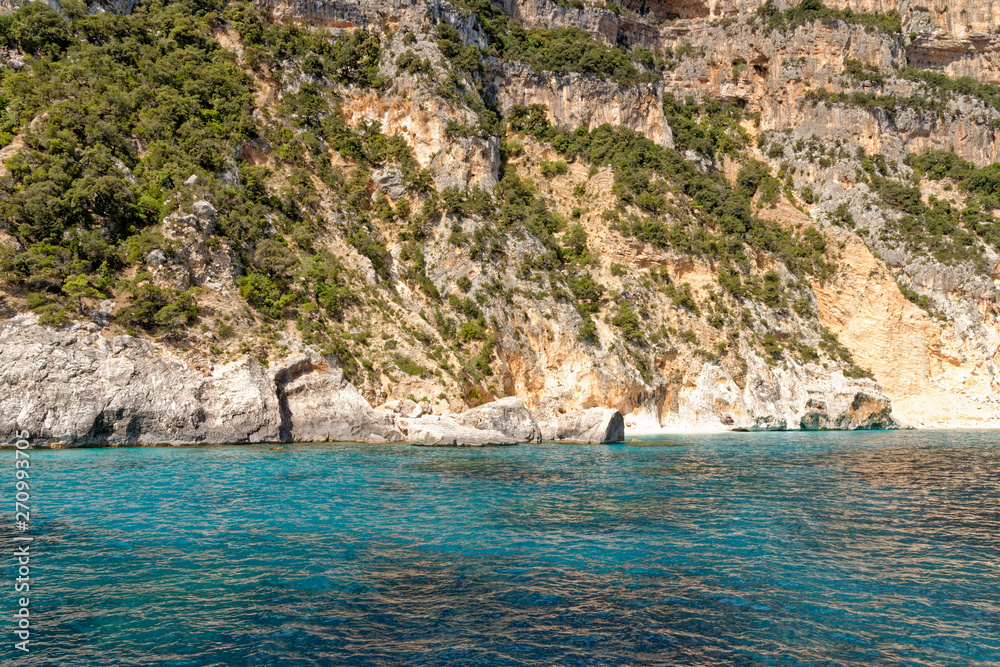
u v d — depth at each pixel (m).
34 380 32.31
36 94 46.19
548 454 33.75
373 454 32.12
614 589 11.94
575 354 54.56
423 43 69.88
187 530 15.84
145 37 58.72
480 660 9.02
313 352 41.91
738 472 26.95
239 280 44.00
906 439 46.16
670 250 64.06
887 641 9.82
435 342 50.75
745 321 62.53
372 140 64.69
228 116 55.12
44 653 9.10
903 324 68.44
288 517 17.36
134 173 45.41
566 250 64.25
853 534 15.96
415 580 12.33
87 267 37.91
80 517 17.09
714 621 10.51
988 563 13.60
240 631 9.91
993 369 67.06
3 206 37.50
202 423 35.75
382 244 56.31
